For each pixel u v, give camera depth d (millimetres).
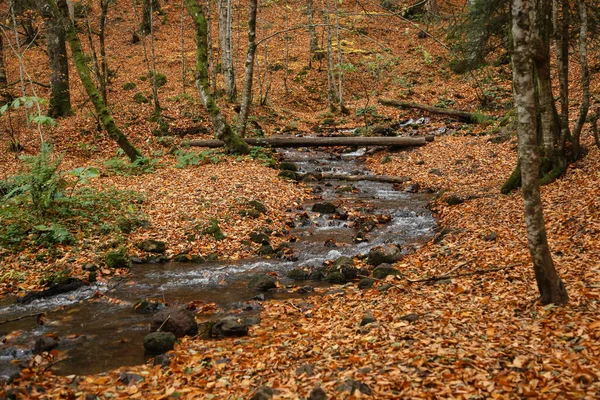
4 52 26234
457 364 4754
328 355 5398
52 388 5121
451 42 26344
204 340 6324
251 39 16906
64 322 7051
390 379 4617
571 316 5555
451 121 22859
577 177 11258
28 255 9102
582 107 11781
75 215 10625
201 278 8883
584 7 11320
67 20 15180
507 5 14852
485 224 10328
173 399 4750
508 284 7027
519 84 5410
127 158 16516
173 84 25047
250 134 20125
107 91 23500
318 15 33938
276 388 4727
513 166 14859
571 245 8188
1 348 6230
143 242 10023
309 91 28125
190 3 16984
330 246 10422
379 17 34344
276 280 8773
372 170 17203
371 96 27219
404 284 7793
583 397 4008
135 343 6355
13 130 18141
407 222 11953
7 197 10719
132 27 32594
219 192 12828
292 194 13836
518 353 4895
